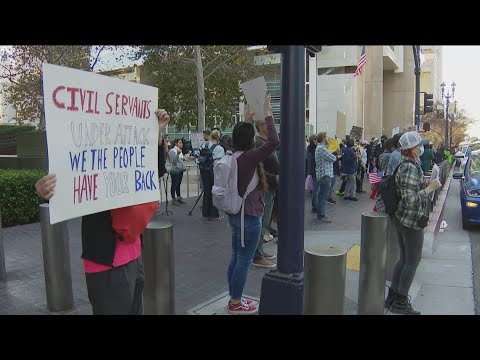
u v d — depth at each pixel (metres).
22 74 14.80
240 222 4.36
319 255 3.50
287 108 3.56
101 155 2.67
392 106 50.69
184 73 23.09
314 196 10.91
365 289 4.54
